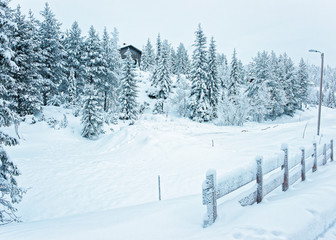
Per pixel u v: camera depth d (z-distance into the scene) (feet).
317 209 13.34
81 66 132.05
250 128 118.11
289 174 20.83
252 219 11.55
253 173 14.90
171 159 51.42
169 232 11.44
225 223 11.60
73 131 97.14
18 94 89.25
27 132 87.25
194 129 104.78
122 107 130.52
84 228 13.01
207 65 136.46
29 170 48.01
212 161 47.96
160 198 30.78
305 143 62.39
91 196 34.83
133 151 58.70
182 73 290.15
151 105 175.42
